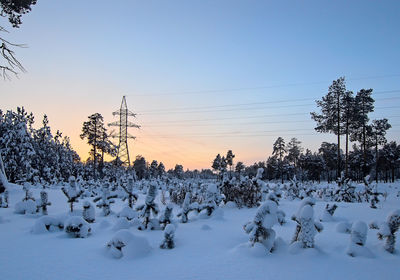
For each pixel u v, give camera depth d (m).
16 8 11.80
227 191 13.96
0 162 8.72
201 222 8.95
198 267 4.58
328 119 33.47
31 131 37.72
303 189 18.33
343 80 33.12
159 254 5.34
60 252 5.46
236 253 5.22
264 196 13.58
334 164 62.09
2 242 6.26
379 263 4.73
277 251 5.36
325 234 6.80
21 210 10.62
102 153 49.31
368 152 53.25
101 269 4.53
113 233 7.16
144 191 23.22
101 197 10.68
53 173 38.31
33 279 4.10
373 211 10.98
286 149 64.69
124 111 39.25
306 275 4.21
